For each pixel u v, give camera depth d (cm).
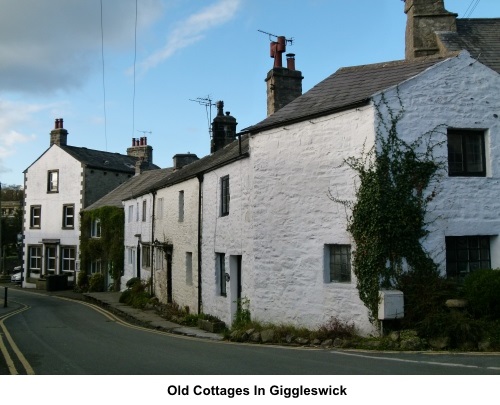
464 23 1631
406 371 750
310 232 1214
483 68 1171
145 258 2755
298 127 1262
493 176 1154
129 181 3812
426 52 1563
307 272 1212
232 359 910
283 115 1320
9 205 6650
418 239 1089
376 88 1162
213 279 1669
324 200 1191
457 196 1127
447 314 986
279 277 1270
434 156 1120
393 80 1172
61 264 3809
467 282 1033
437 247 1102
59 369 852
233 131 2456
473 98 1156
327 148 1194
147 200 2720
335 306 1150
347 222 1137
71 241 3753
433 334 970
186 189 2009
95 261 3525
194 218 1884
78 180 3794
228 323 1506
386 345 971
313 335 1120
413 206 1090
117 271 3312
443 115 1134
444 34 1559
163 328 1606
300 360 879
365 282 1083
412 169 1102
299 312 1220
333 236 1165
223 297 1576
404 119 1113
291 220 1257
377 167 1086
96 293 3111
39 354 1029
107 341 1250
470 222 1129
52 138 3997
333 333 1100
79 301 2900
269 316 1284
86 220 3566
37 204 3994
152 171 3691
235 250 1482
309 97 1361
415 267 1083
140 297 2431
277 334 1175
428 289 1034
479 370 749
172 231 2203
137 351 1051
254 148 1365
